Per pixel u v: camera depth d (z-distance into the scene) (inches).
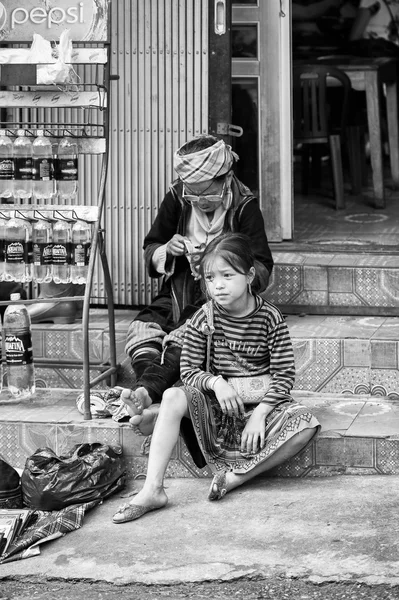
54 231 234.8
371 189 410.6
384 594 169.9
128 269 284.0
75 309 266.1
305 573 175.9
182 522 197.3
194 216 241.4
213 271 206.2
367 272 268.1
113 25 277.0
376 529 189.0
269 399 207.5
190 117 277.0
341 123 387.5
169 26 275.0
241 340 210.8
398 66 437.1
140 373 229.0
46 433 222.8
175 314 240.5
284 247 301.6
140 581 177.5
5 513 201.3
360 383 243.3
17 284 257.6
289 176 309.9
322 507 198.8
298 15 473.7
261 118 306.5
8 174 235.6
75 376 254.2
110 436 220.2
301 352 245.0
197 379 208.2
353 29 470.9
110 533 195.2
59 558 187.2
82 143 235.6
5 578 181.9
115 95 279.3
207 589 174.9
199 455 213.2
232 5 303.1
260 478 215.5
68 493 204.7
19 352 239.0
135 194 281.6
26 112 279.1
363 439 211.6
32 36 231.9
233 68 305.3
